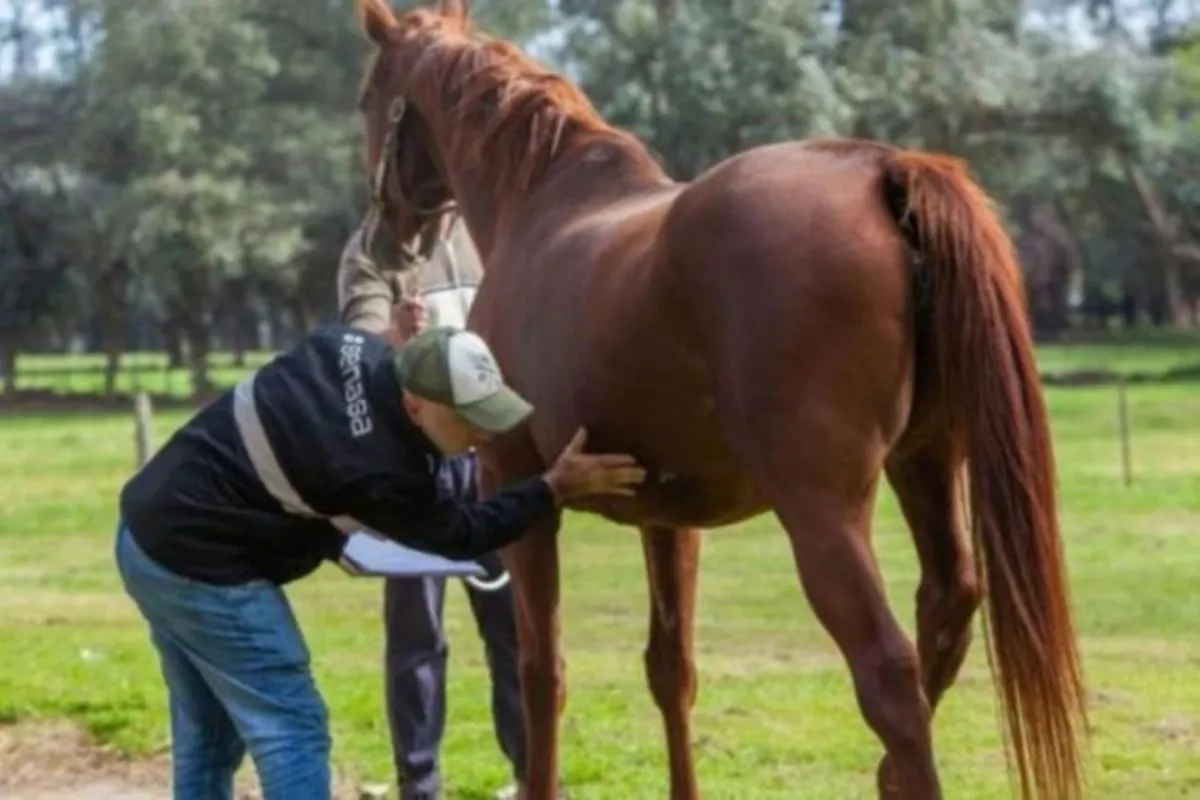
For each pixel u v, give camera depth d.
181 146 50.28
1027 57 49.31
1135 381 44.03
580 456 4.87
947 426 4.60
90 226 52.19
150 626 5.20
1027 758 4.25
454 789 7.55
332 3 53.69
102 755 8.50
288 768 4.90
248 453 4.80
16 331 55.03
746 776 7.55
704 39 44.78
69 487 24.66
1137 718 8.58
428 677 6.86
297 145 52.62
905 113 47.12
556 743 5.84
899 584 14.10
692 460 4.82
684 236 4.61
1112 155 51.84
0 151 53.62
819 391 4.37
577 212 5.70
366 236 7.13
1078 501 19.58
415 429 4.70
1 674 10.33
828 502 4.38
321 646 11.52
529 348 5.41
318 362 4.81
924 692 4.94
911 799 4.24
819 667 10.43
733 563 15.80
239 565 4.89
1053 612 4.28
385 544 5.84
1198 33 56.41
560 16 48.78
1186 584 13.70
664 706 6.02
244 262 51.62
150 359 84.00
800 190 4.48
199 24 50.81
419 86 6.68
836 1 49.31
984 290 4.37
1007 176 52.00
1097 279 67.94
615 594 14.09
